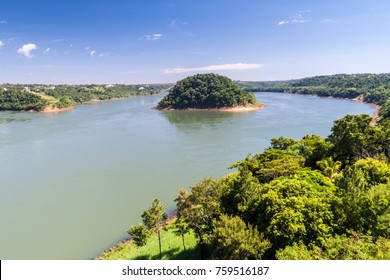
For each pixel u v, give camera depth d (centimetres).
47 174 6900
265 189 2962
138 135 11194
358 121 5012
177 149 8906
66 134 11656
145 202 5356
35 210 5119
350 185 2928
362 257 1967
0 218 4862
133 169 7150
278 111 17450
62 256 3844
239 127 12306
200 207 2859
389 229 2298
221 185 3083
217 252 2436
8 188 6094
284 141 5709
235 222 2473
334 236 2391
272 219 2480
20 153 8800
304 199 2573
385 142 4669
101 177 6650
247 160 4672
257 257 2303
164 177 6569
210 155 8144
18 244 4122
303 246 2227
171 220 4509
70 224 4631
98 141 10238
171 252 3291
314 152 5044
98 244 4094
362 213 2480
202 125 13188
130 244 3953
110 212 5006
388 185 2830
